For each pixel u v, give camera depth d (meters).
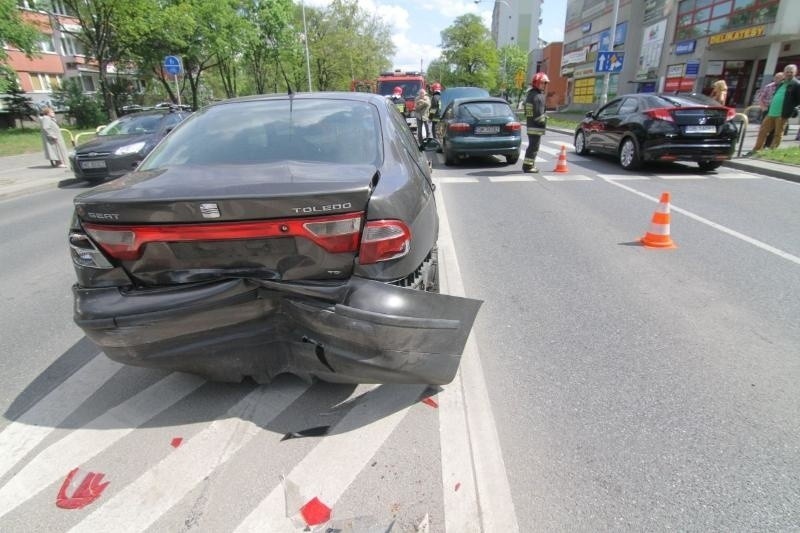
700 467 2.27
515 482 2.20
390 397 2.81
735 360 3.15
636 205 7.41
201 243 2.22
